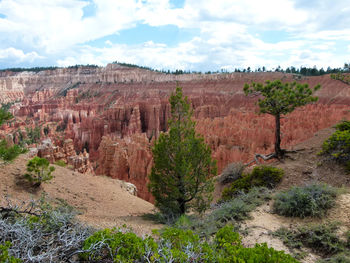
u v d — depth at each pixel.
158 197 14.96
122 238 5.24
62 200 14.45
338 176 13.84
